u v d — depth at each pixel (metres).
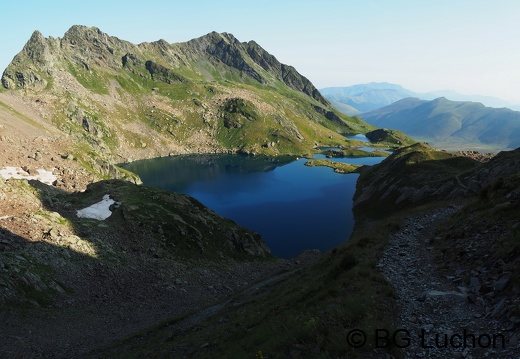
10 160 115.94
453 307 18.36
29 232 51.34
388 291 21.17
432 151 132.75
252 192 174.50
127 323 41.22
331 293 23.67
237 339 24.16
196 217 83.00
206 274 64.12
